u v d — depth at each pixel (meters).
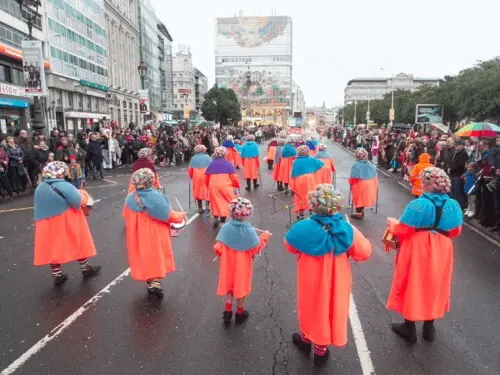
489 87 30.48
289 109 130.25
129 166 20.95
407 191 13.74
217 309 5.02
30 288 5.64
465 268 6.45
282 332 4.49
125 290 5.57
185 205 11.17
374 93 156.88
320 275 3.74
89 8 44.50
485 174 9.01
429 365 3.91
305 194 9.03
